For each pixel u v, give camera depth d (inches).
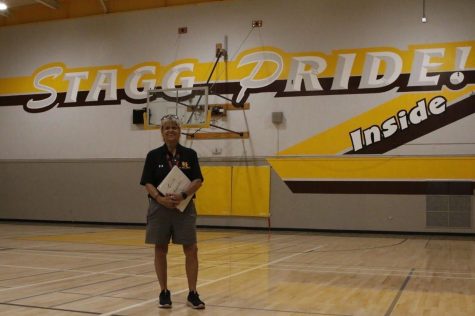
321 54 562.6
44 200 657.6
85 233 514.9
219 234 522.6
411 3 538.3
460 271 272.4
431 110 525.3
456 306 183.5
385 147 536.7
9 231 534.6
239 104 584.4
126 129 626.8
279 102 571.8
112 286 215.0
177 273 254.7
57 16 669.3
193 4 612.4
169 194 167.9
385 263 304.5
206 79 601.0
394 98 536.4
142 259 309.6
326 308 177.8
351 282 233.6
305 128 561.6
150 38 627.2
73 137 650.2
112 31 643.5
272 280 237.0
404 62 536.7
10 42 688.4
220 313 167.5
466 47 521.0
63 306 174.6
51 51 669.3
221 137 587.8
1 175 679.1
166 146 176.1
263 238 480.4
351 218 542.3
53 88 663.8
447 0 528.7
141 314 164.2
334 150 551.8
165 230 171.9
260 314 167.0
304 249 383.6
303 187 558.3
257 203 570.3
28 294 196.1
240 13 593.6
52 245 394.3
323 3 565.3
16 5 685.3
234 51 592.7
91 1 655.1
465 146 514.9
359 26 552.4
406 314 170.4
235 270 269.7
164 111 566.9
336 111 553.3
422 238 493.4
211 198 585.6
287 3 577.0
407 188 528.1
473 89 516.1
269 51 580.4
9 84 685.3
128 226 611.8
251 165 575.8
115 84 636.1
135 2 636.1
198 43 607.5
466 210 511.5
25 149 671.1
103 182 633.0
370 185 538.3
